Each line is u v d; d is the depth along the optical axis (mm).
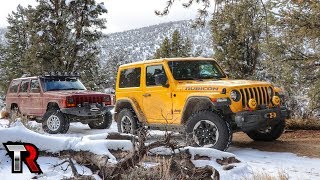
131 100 9602
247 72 20062
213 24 7340
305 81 10688
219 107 7793
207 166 5145
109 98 12273
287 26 9922
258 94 7977
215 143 7605
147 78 9398
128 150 5746
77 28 26734
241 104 7719
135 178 4754
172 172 5090
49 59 26562
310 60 10180
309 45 10328
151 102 9195
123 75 10164
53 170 5168
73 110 11414
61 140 5730
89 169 5414
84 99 11703
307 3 9516
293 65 10500
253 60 19719
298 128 10773
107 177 4934
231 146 8703
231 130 7625
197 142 7848
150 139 9469
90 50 27516
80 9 26781
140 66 9641
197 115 7855
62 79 13117
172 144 5535
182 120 8453
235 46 19516
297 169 6258
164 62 8969
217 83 8070
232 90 7688
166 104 8828
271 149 8141
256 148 8336
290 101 12992
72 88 12969
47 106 12141
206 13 7402
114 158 5367
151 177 4797
